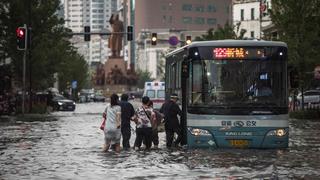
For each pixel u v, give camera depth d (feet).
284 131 103.65
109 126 107.14
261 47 104.01
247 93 103.45
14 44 288.71
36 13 291.79
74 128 175.94
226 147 103.65
